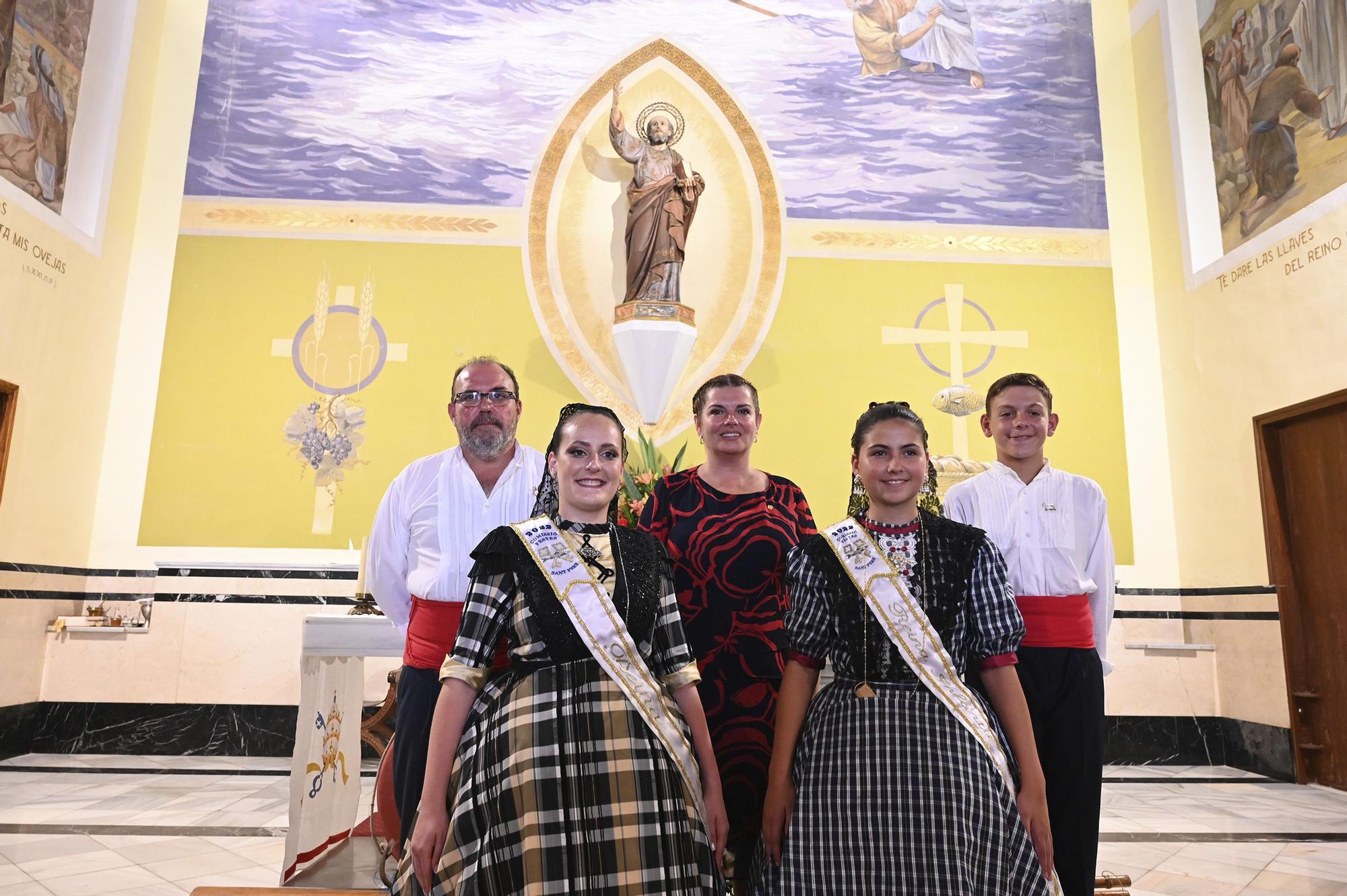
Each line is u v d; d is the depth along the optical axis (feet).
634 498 11.43
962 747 6.06
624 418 21.54
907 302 22.66
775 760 6.52
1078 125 24.02
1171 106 22.40
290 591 20.12
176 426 20.88
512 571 6.06
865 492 7.25
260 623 19.95
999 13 24.58
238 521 20.52
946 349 22.43
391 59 23.40
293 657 19.89
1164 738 20.26
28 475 18.38
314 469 20.89
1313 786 17.61
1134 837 13.37
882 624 6.39
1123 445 22.04
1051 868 6.18
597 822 5.39
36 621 18.79
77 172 20.39
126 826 13.12
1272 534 18.67
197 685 19.62
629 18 24.13
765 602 7.88
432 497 8.38
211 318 21.48
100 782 16.34
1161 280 22.58
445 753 5.73
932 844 5.81
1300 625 18.30
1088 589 8.39
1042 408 8.66
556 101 23.45
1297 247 18.15
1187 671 20.52
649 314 20.88
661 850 5.43
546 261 22.45
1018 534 8.39
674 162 21.97
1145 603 21.12
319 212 22.30
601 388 21.80
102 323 20.57
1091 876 7.74
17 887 10.10
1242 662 19.49
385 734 17.67
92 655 19.45
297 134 22.74
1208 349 20.72
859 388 22.11
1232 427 19.88
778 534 7.98
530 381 21.74
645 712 5.74
